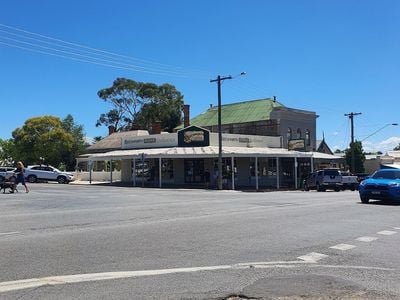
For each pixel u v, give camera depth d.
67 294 6.78
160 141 50.56
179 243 10.98
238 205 21.59
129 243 10.95
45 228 13.42
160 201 24.36
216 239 11.55
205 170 48.09
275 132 55.06
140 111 87.62
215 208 19.94
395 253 9.95
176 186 45.50
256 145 51.38
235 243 11.02
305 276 7.88
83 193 32.22
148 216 16.62
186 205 21.59
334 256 9.61
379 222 15.03
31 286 7.20
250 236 12.02
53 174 53.03
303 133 57.66
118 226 13.87
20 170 32.38
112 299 6.53
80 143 80.81
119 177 60.03
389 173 23.48
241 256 9.55
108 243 10.93
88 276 7.84
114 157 48.66
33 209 19.67
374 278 7.77
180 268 8.48
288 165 54.28
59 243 10.90
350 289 7.05
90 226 13.88
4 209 19.69
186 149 46.59
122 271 8.21
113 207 20.56
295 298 6.56
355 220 15.55
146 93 86.75
